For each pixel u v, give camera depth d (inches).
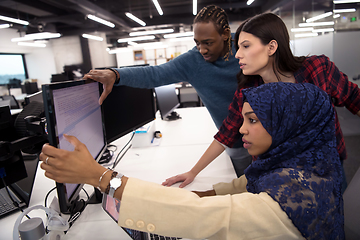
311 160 20.1
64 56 369.7
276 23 30.5
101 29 359.9
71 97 25.7
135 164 46.8
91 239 26.5
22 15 284.2
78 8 261.7
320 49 157.3
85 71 369.4
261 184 19.3
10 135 35.4
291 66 32.6
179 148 54.9
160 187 18.3
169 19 345.7
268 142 21.2
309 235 17.1
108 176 17.9
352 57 131.8
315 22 191.2
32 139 33.9
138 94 54.6
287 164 20.3
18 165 35.3
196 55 45.0
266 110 20.2
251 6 315.6
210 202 17.5
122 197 17.2
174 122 81.4
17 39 272.7
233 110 37.5
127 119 49.9
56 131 21.0
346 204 28.7
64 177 17.4
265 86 21.0
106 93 35.8
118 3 282.7
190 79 46.2
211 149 39.7
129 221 17.4
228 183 34.8
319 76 32.9
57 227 24.8
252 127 21.2
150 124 63.1
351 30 130.4
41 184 40.2
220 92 46.2
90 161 17.8
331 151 20.8
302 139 20.2
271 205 16.9
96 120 35.6
